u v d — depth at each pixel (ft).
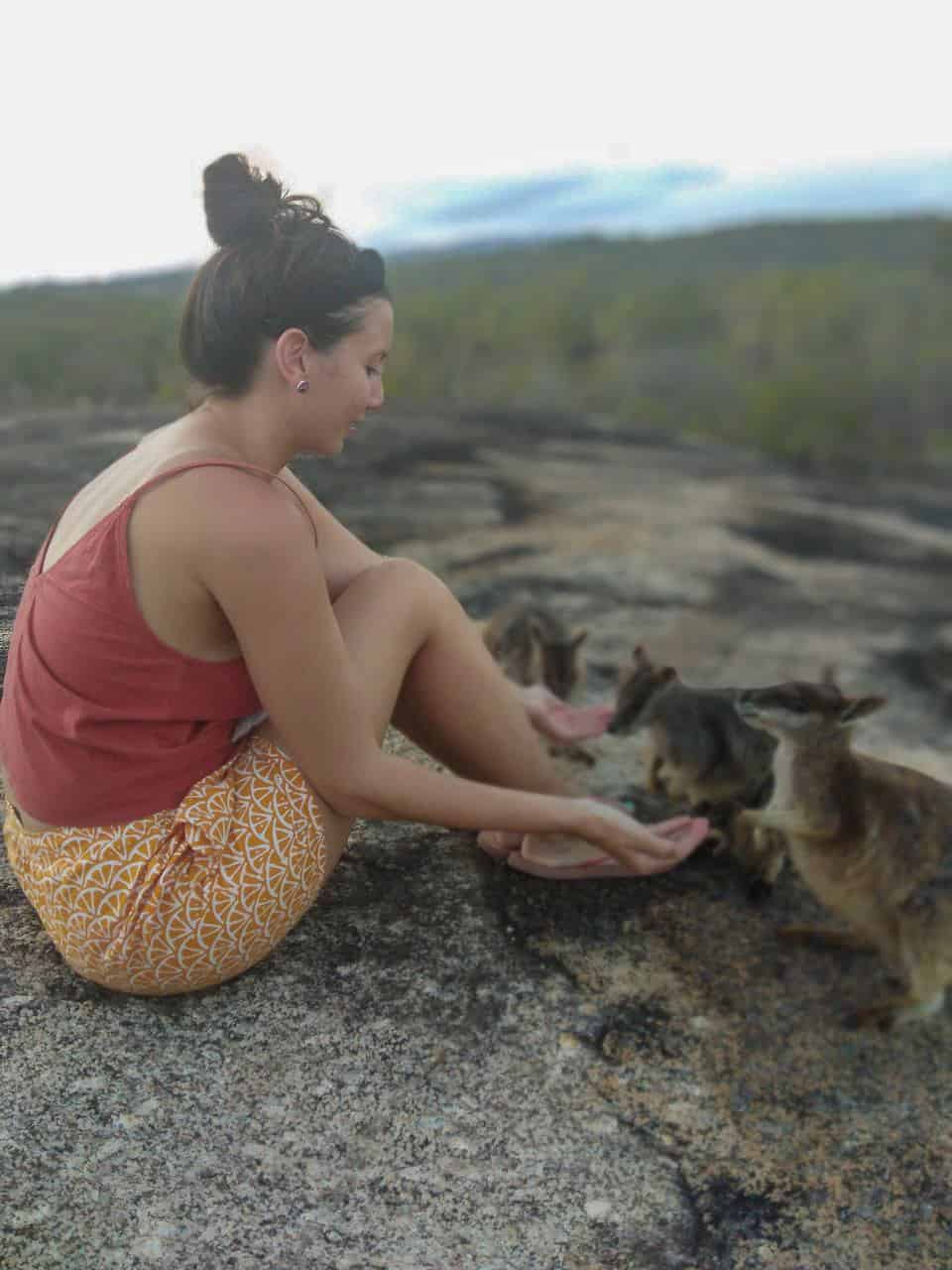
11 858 3.92
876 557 15.55
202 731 3.64
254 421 3.56
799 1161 4.25
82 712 3.47
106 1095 3.74
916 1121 4.62
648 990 4.85
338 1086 3.92
